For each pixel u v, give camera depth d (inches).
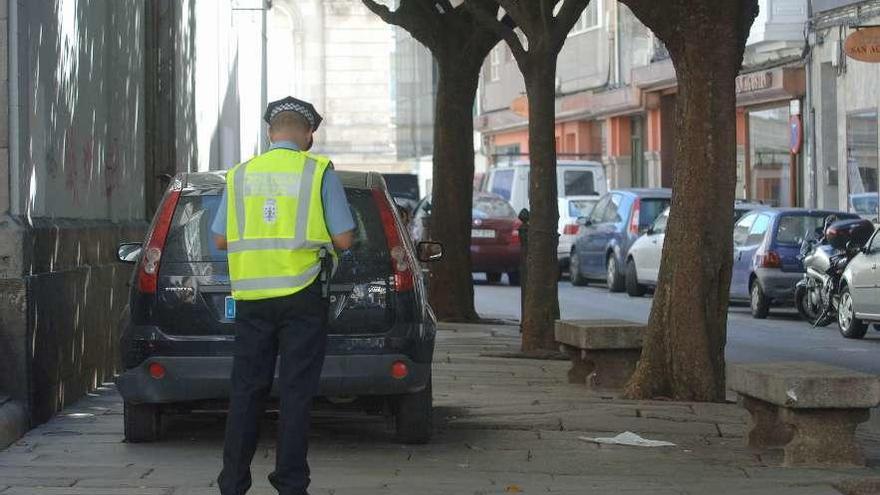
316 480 525.0
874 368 999.0
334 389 570.9
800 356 1080.8
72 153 788.6
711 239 741.3
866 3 1883.6
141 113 1064.8
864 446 628.4
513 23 1278.3
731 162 740.0
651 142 2699.3
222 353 570.9
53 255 709.9
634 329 804.6
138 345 574.9
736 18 733.3
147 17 1122.0
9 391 647.8
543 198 976.9
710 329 744.3
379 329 575.5
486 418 682.2
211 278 574.9
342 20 4559.5
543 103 967.6
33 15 686.5
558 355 966.4
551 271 982.4
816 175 2021.4
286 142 462.6
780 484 516.7
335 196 453.1
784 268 1430.9
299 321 447.5
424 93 2856.8
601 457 581.9
